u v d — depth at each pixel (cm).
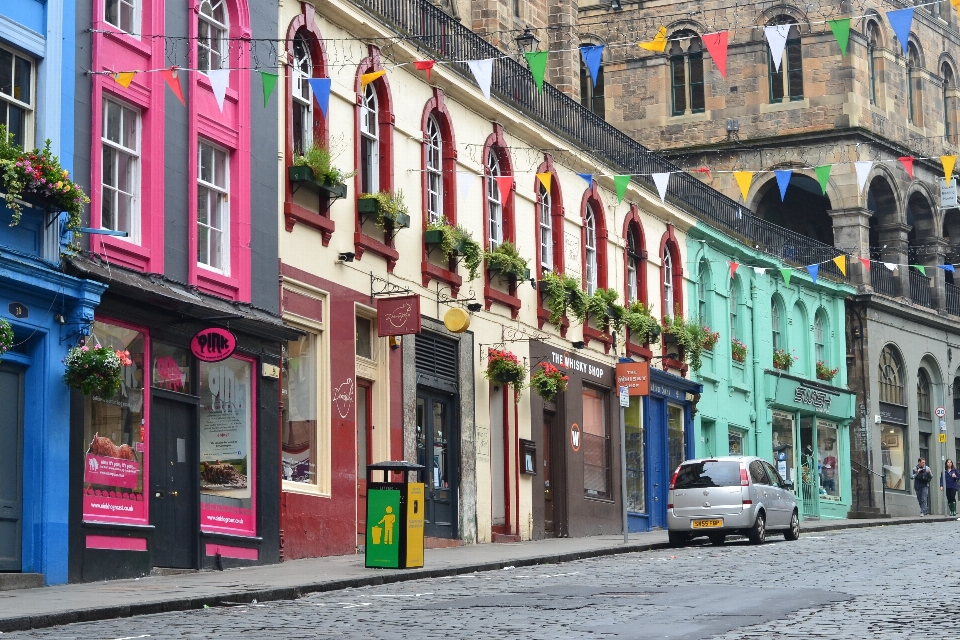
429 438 2894
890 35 5559
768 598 1650
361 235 2659
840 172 5347
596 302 3606
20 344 1877
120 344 2045
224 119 2320
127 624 1466
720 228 4506
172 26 2195
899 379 5597
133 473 2058
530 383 3250
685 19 5506
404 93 2859
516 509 3186
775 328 4938
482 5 3822
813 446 5084
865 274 5344
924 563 2250
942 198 5631
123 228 2091
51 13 1942
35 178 1828
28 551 1866
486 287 3138
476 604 1628
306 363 2520
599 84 5606
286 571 2139
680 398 4144
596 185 3744
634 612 1512
